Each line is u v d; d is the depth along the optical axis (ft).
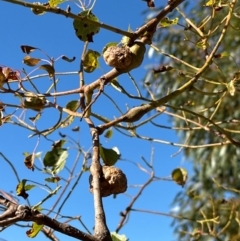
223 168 5.22
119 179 1.56
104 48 2.05
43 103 2.00
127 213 2.86
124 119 1.96
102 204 1.35
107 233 1.26
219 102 2.51
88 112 1.92
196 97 4.87
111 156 1.93
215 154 5.19
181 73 2.40
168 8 1.86
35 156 2.16
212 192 5.25
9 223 1.22
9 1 1.66
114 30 1.81
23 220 1.23
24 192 1.73
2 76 1.84
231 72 4.75
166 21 2.17
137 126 2.51
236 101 4.93
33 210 1.24
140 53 1.80
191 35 4.85
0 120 1.98
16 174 1.99
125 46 1.83
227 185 5.18
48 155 2.03
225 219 4.96
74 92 1.96
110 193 1.57
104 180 1.55
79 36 1.86
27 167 1.98
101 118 2.37
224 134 2.49
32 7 1.69
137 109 2.00
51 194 1.68
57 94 1.97
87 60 2.02
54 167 2.01
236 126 4.91
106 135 2.57
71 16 1.75
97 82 1.91
